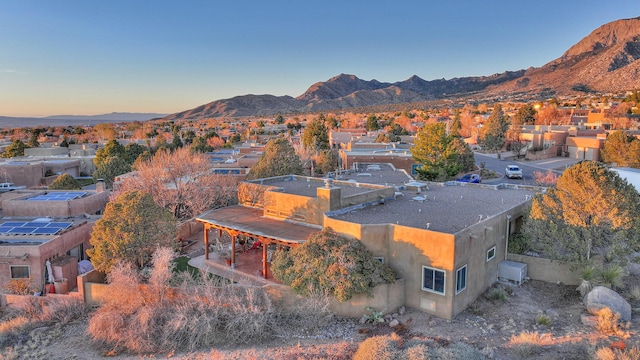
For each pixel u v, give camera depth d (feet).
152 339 64.44
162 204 115.85
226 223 87.25
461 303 64.59
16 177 189.88
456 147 170.60
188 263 90.94
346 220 74.54
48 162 210.38
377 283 64.44
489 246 71.51
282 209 89.35
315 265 65.36
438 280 63.00
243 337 63.52
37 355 63.05
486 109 575.79
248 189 101.65
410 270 66.18
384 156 176.14
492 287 72.79
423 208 84.28
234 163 195.31
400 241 66.69
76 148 301.43
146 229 81.56
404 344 56.29
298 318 66.59
